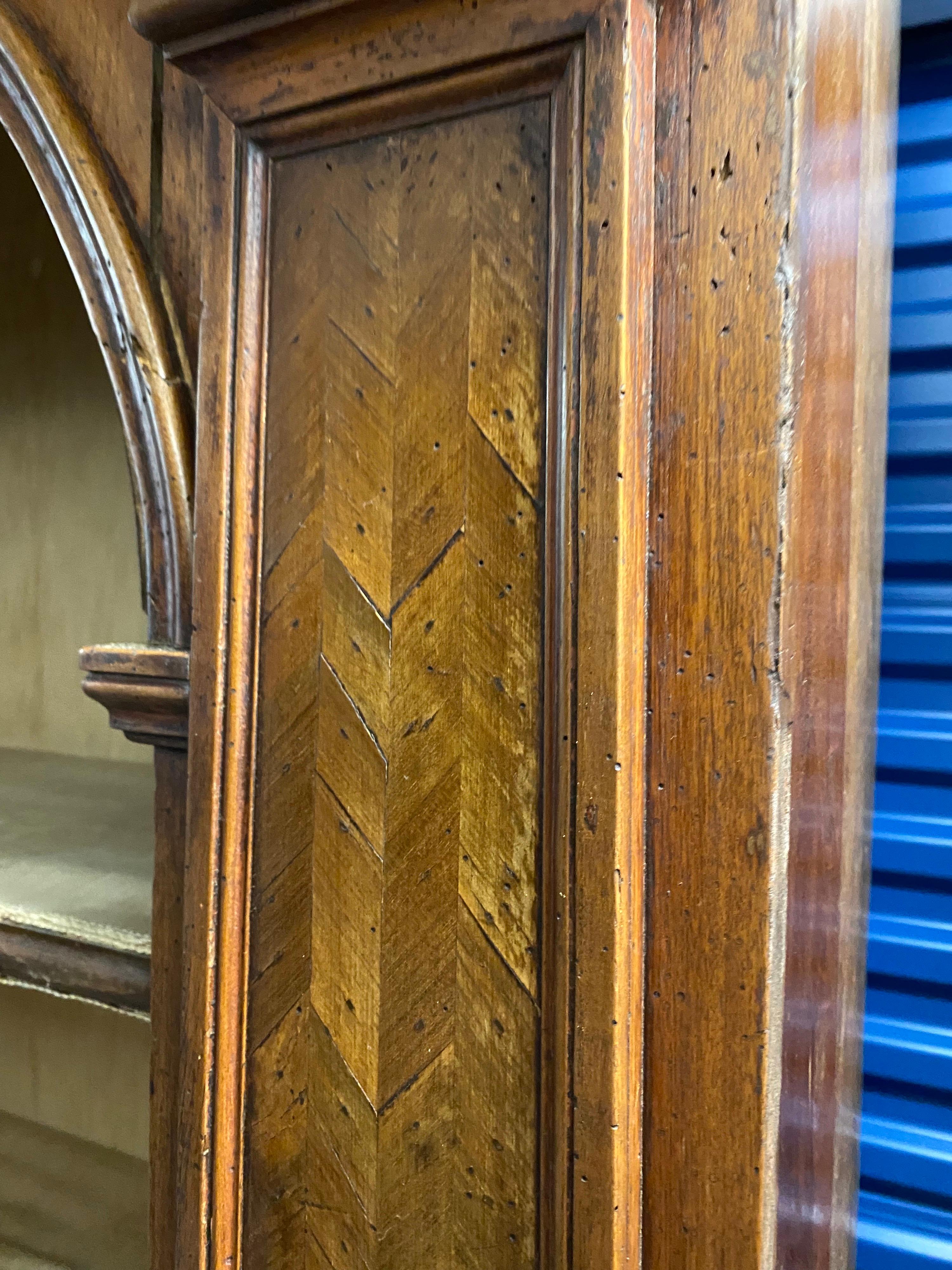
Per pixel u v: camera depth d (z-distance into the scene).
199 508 0.73
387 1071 0.68
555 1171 0.61
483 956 0.64
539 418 0.61
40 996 1.60
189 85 0.77
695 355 0.59
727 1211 0.59
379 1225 0.69
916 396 1.08
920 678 1.09
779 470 0.57
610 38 0.56
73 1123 1.58
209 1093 0.74
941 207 1.05
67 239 0.82
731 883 0.59
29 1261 1.26
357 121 0.67
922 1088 1.09
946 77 1.05
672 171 0.59
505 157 0.62
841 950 0.84
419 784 0.67
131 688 0.79
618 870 0.58
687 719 0.60
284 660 0.72
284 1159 0.73
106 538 1.65
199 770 0.74
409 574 0.67
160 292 0.79
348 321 0.69
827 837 0.76
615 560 0.57
